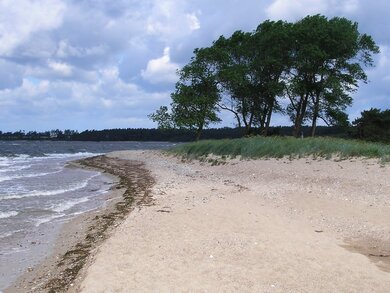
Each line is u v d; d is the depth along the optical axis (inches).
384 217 504.1
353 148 940.0
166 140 6476.4
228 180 877.2
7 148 3036.4
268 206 580.1
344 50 1669.5
